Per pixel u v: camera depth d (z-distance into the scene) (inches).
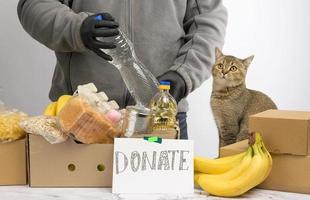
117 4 69.5
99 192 46.5
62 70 73.7
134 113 49.1
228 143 73.9
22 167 48.9
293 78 109.0
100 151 47.8
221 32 72.4
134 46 70.1
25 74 97.7
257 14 104.7
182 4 71.6
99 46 56.1
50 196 45.2
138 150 46.5
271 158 46.6
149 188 46.3
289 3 105.3
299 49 107.7
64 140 47.1
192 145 47.3
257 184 46.8
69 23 60.6
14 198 44.5
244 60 75.3
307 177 46.8
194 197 45.5
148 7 69.7
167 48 70.8
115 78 70.2
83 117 46.3
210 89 103.7
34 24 65.2
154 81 61.0
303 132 46.4
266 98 74.2
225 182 45.7
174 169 46.8
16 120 49.1
